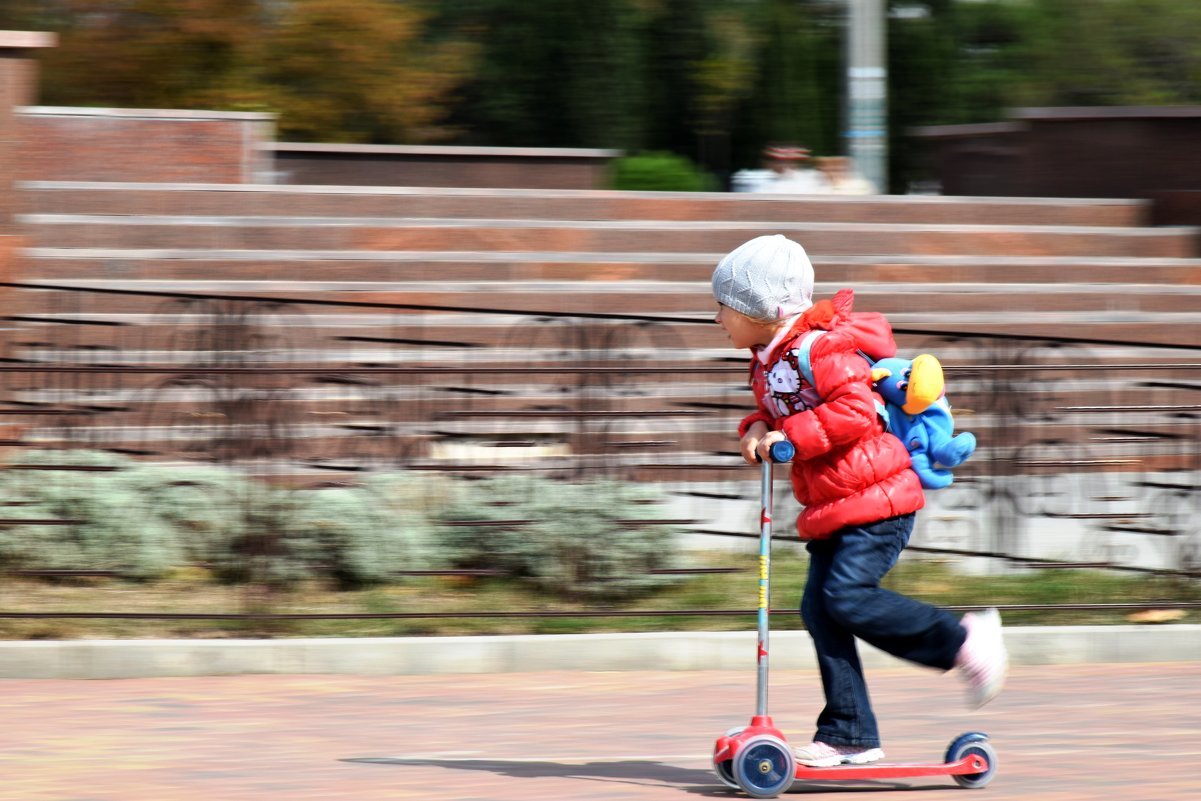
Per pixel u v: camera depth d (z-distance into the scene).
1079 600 24.61
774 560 27.03
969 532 28.00
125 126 50.16
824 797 15.58
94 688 20.44
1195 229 50.00
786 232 46.91
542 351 39.81
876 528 15.44
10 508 24.81
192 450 29.02
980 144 61.22
